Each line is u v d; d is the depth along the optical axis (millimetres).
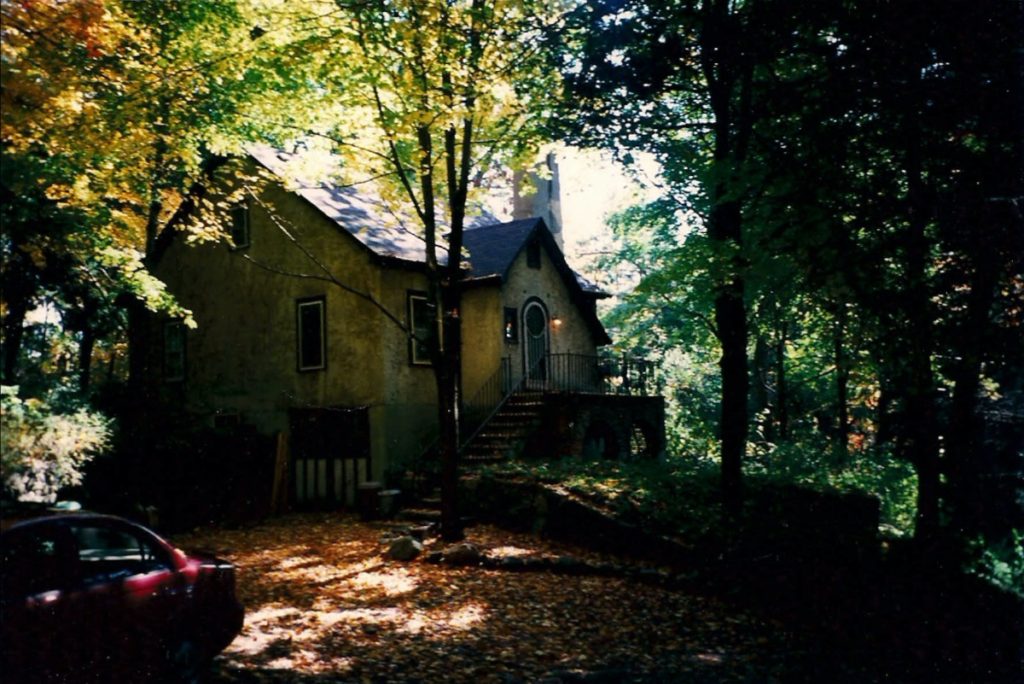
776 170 9344
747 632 9266
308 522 16172
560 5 12000
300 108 14156
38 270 9438
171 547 6051
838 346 15000
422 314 19750
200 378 21969
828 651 8555
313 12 11102
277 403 20156
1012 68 7859
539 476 15523
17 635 4645
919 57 8375
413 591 10500
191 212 20125
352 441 18641
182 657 5895
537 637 8703
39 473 7012
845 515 16203
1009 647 8586
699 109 13945
